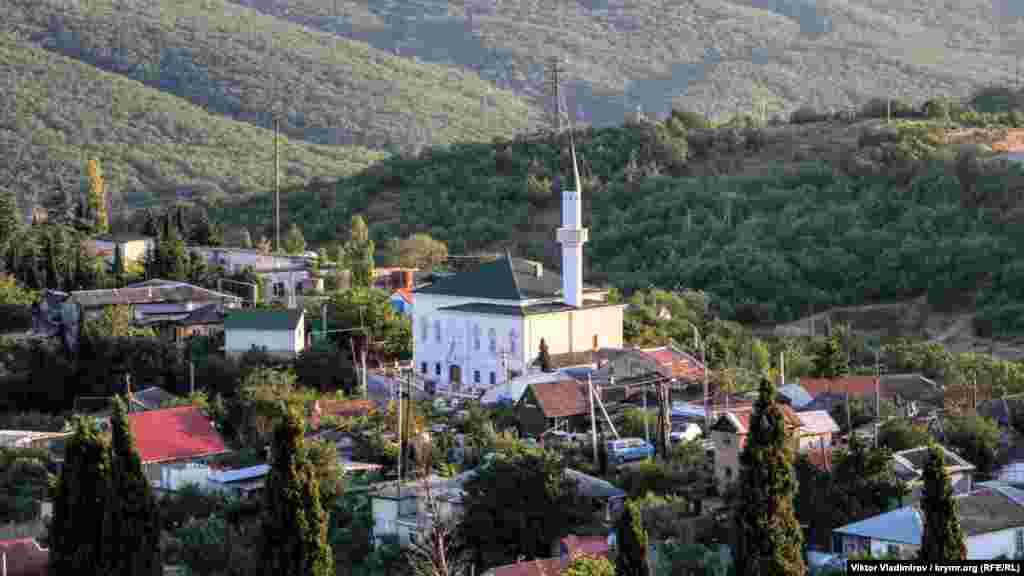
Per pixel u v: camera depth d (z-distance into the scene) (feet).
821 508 286.46
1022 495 288.71
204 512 336.70
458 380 455.22
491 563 293.64
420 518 303.89
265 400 405.18
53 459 381.60
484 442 365.20
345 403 415.03
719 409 380.17
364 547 305.32
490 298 453.17
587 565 247.50
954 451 351.67
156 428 383.86
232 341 468.75
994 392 426.51
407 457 358.84
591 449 357.00
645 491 323.16
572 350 451.94
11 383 448.24
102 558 261.03
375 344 491.72
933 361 483.51
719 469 323.16
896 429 352.49
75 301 511.81
